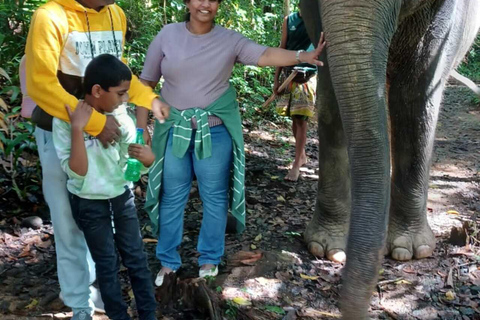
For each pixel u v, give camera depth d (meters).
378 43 2.58
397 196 4.09
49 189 2.91
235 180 3.53
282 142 7.27
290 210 4.93
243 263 3.86
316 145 7.38
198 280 3.45
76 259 2.98
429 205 5.21
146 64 3.50
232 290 3.57
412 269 3.94
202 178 3.51
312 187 5.56
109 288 2.88
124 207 2.87
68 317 3.23
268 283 3.66
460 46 4.06
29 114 2.89
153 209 3.54
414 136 3.91
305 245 4.24
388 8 2.64
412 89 3.82
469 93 13.03
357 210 2.46
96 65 2.62
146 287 2.98
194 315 3.28
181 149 3.41
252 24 9.60
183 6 7.81
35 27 2.58
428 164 4.02
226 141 3.49
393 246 4.09
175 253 3.64
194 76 3.38
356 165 2.53
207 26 3.34
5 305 3.29
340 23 2.57
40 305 3.32
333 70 2.61
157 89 6.88
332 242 4.06
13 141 4.34
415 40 3.63
